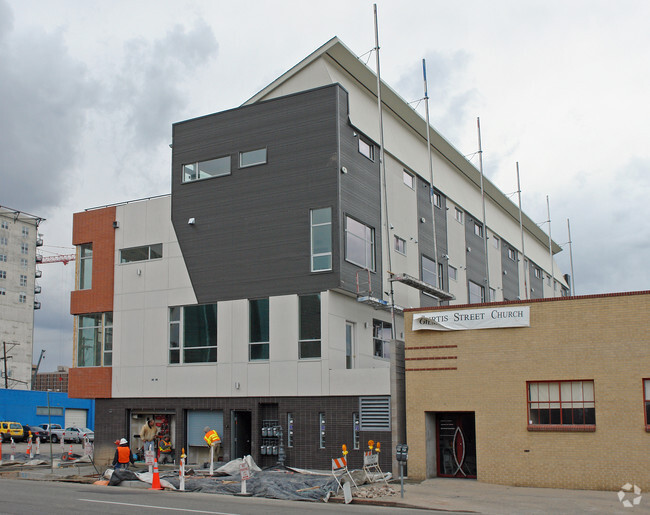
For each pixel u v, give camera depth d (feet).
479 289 137.90
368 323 91.61
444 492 60.49
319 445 80.94
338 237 83.82
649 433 60.85
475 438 69.26
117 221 100.83
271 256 87.61
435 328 71.46
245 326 88.02
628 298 63.57
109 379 97.35
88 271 103.24
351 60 96.12
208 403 89.20
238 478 68.03
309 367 83.10
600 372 63.62
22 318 345.92
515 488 63.21
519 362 67.21
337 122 86.17
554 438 64.44
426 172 116.26
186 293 93.20
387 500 55.83
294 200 87.20
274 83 95.20
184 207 95.04
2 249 342.03
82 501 51.26
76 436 176.96
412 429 71.05
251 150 91.35
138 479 66.39
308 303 84.64
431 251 114.93
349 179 87.97
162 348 93.97
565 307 66.03
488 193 151.74
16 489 59.93
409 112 111.55
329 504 55.01
